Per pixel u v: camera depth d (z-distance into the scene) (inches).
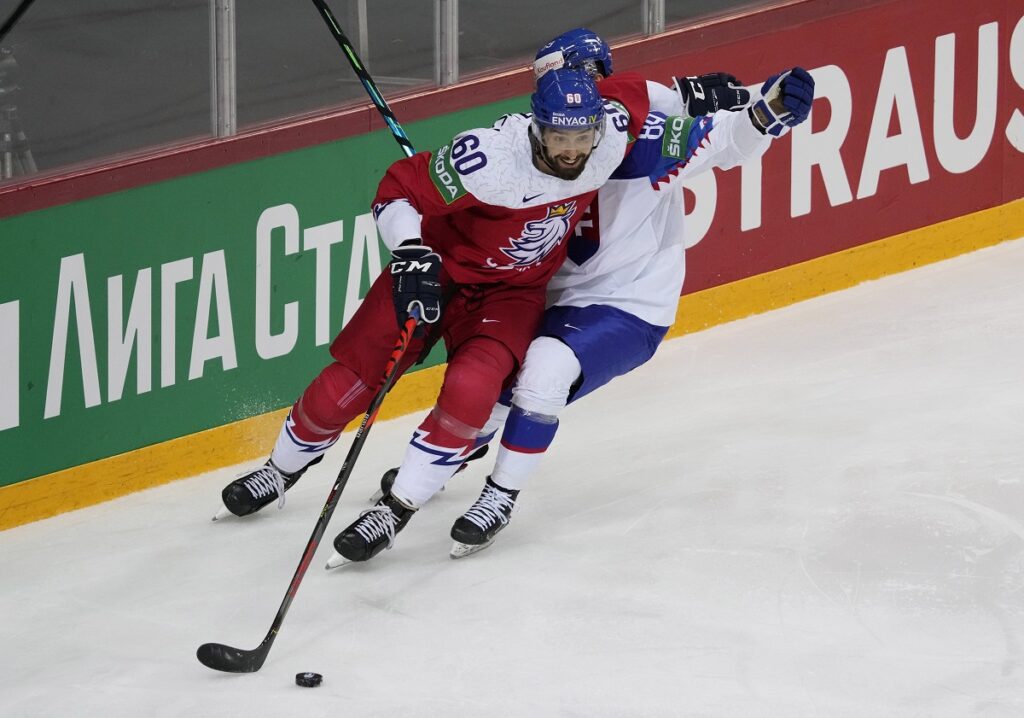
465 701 566.3
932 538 673.0
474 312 679.7
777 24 985.5
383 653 605.6
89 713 570.3
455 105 887.1
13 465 759.7
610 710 556.1
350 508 754.2
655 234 695.1
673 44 952.3
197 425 818.8
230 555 706.8
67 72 773.3
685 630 612.1
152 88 792.9
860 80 1020.5
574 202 650.2
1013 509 695.1
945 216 1075.9
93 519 768.9
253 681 586.9
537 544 697.0
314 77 845.2
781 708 553.3
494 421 715.4
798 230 1013.2
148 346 794.8
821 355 930.7
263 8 821.2
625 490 751.1
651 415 855.1
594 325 677.3
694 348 957.2
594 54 678.5
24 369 756.6
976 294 1014.4
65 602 671.1
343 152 848.3
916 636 599.8
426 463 668.1
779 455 776.3
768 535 688.4
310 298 850.1
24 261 748.6
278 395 847.1
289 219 834.2
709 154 665.0
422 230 680.4
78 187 759.1
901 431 794.8
